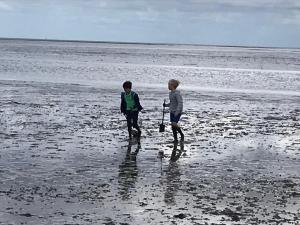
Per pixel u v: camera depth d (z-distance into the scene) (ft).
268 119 88.07
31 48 641.40
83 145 59.67
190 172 47.42
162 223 32.35
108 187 41.01
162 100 113.50
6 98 106.32
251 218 33.78
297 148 62.13
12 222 31.86
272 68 295.89
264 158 55.36
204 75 211.00
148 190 40.45
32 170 46.26
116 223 32.09
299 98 128.47
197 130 73.15
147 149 58.29
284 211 35.68
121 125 76.23
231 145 62.64
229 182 44.01
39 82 150.71
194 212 34.88
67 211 34.42
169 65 302.86
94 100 109.19
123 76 191.21
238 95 130.41
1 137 63.16
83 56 414.00
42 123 75.61
